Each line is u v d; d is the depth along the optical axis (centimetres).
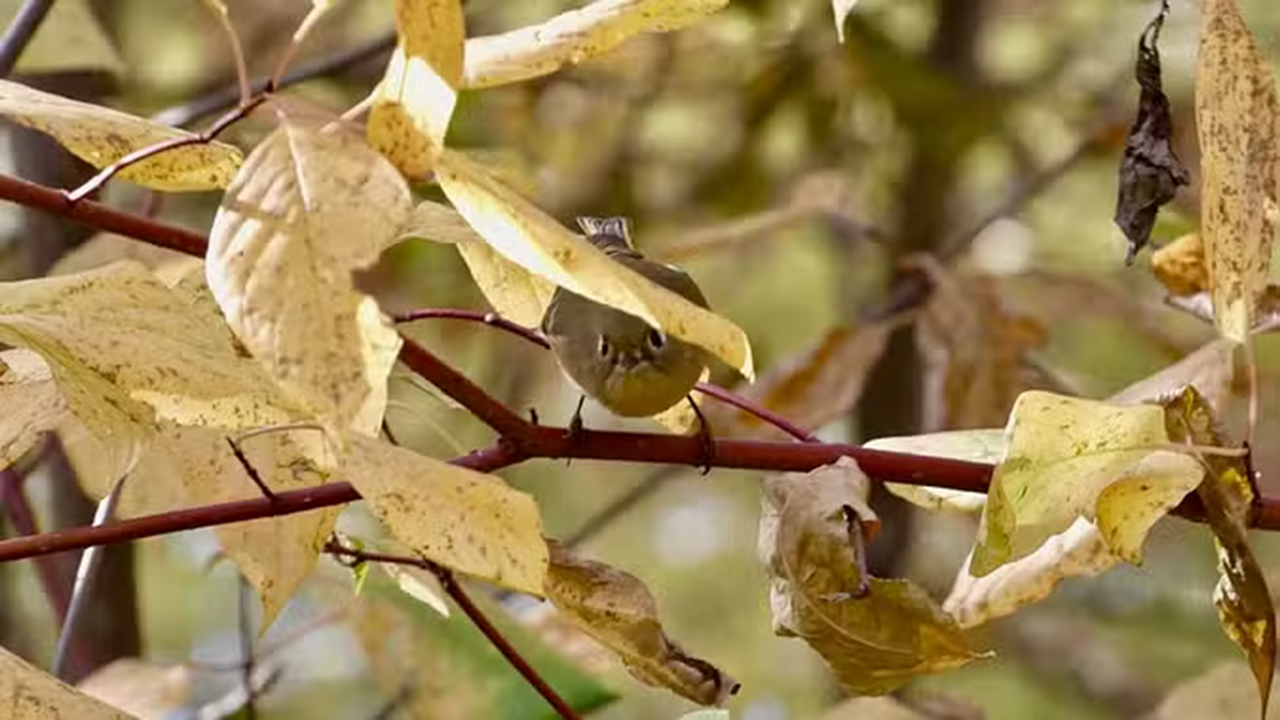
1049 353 295
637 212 337
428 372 203
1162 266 226
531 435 204
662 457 205
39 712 198
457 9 194
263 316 190
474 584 233
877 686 204
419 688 226
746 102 340
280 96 197
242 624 243
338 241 191
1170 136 212
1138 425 202
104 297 202
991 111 327
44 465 261
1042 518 203
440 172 195
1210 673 229
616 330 203
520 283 206
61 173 259
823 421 256
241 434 210
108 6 294
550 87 325
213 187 205
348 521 245
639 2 201
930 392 264
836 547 202
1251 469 205
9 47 239
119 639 257
